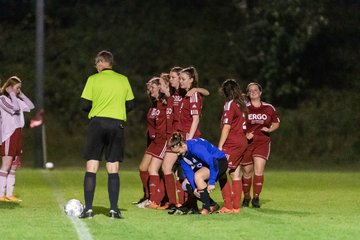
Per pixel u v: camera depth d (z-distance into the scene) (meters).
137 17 72.12
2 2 73.69
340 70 70.44
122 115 23.95
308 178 47.97
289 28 67.94
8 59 68.81
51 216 24.56
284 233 21.11
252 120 29.31
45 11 72.56
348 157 62.09
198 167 25.62
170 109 27.97
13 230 21.23
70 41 70.25
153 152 28.69
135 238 19.97
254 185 29.34
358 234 21.11
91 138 23.83
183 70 27.20
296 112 65.69
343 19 73.38
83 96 23.89
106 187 39.31
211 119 63.97
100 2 74.19
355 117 65.31
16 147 29.84
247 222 23.52
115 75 24.14
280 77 67.38
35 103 59.12
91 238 19.89
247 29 70.00
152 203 28.47
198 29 71.56
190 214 25.66
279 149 62.47
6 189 30.78
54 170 52.75
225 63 68.81
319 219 24.67
